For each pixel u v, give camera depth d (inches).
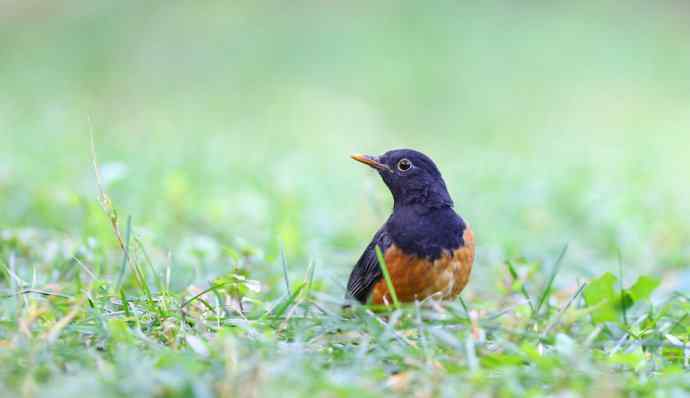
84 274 354.0
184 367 231.6
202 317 282.5
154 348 254.8
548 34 1262.3
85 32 1213.7
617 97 1087.0
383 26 1248.2
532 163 737.6
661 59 1215.6
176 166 633.0
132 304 289.3
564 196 604.1
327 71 1145.4
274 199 561.6
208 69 1151.0
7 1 1273.4
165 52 1178.0
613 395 235.0
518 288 355.3
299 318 289.7
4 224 447.5
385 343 267.1
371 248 352.8
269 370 225.1
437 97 1079.0
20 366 236.5
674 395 239.6
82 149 685.3
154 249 406.6
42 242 400.8
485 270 448.1
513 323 318.3
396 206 361.1
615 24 1323.8
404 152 363.6
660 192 613.3
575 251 489.4
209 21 1256.8
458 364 255.6
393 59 1166.3
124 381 219.6
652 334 310.5
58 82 1048.8
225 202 518.3
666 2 1403.8
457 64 1162.0
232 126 912.3
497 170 698.2
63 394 213.0
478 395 232.7
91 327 262.2
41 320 273.4
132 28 1232.8
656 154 772.6
